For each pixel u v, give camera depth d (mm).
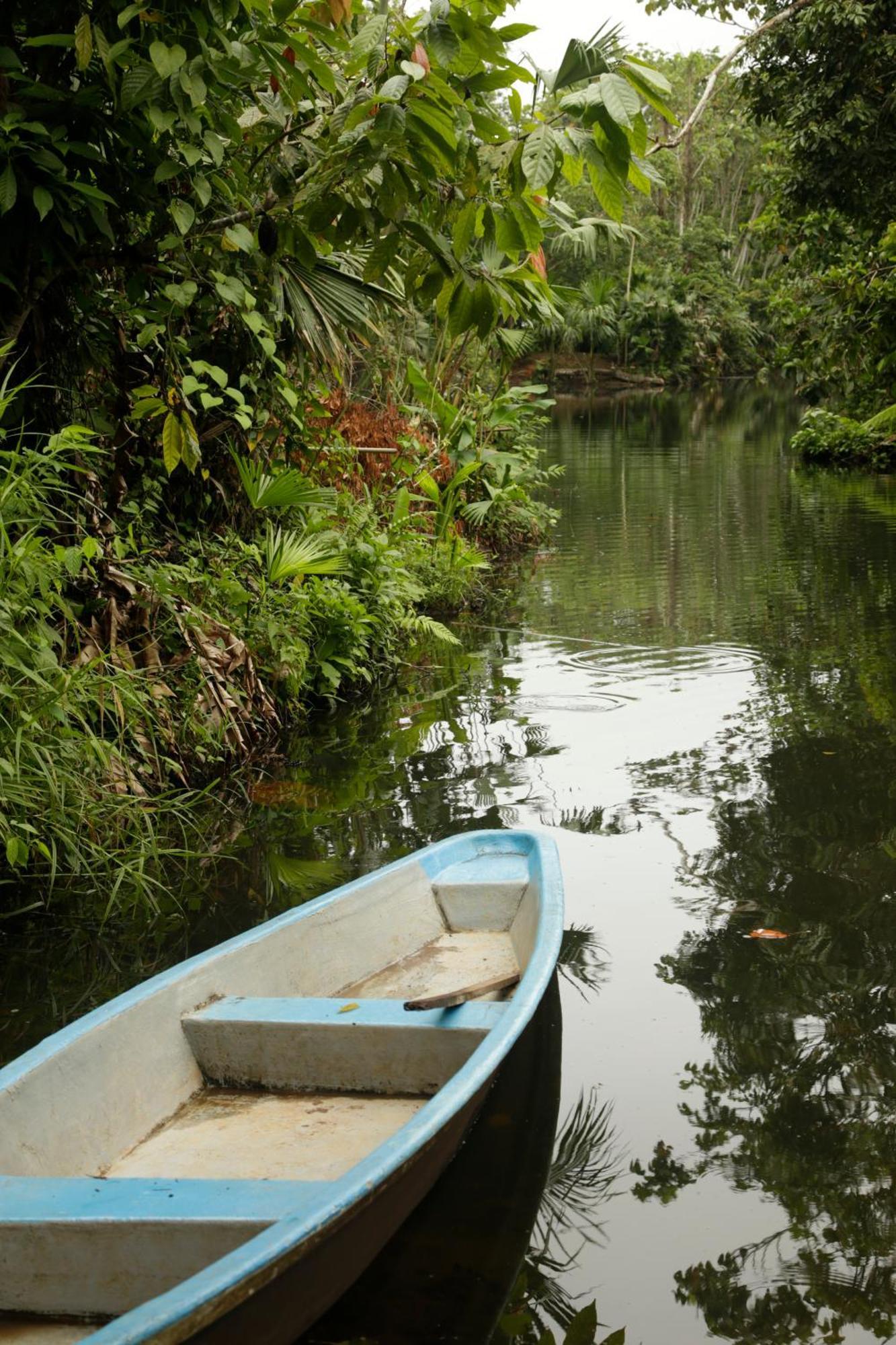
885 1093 2912
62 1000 3576
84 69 4656
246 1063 2924
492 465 12344
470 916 3826
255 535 7207
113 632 5398
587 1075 3010
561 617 9289
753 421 32531
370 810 5137
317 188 4703
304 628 6840
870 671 7262
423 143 4328
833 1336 2148
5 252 4992
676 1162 2664
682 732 6145
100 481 6152
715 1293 2260
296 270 6383
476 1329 2182
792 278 19766
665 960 3627
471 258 4949
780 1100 2895
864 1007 3322
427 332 13148
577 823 4840
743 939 3758
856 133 13672
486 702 6902
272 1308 1932
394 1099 2846
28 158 4652
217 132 5238
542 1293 2270
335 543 7676
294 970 3338
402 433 11172
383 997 3375
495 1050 2533
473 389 13555
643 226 52000
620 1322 2193
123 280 6094
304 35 4723
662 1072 3020
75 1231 2049
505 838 4062
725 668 7488
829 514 14438
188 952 3896
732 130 49656
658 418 34094
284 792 5445
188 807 4992
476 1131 2803
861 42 13211
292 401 6754
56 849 4504
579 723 6398
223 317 6527
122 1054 2744
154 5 4480
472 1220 2490
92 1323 2062
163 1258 2039
